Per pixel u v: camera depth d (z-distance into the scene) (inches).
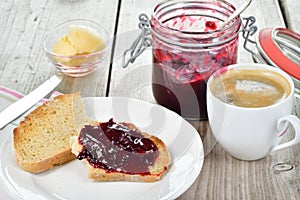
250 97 32.5
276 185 31.6
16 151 31.9
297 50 36.7
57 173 31.8
